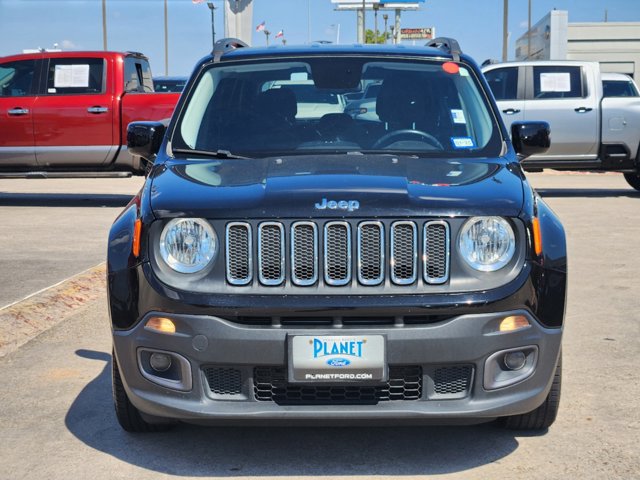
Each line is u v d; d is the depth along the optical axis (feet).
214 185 11.93
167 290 10.98
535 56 159.22
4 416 13.83
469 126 14.60
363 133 14.44
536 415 12.62
